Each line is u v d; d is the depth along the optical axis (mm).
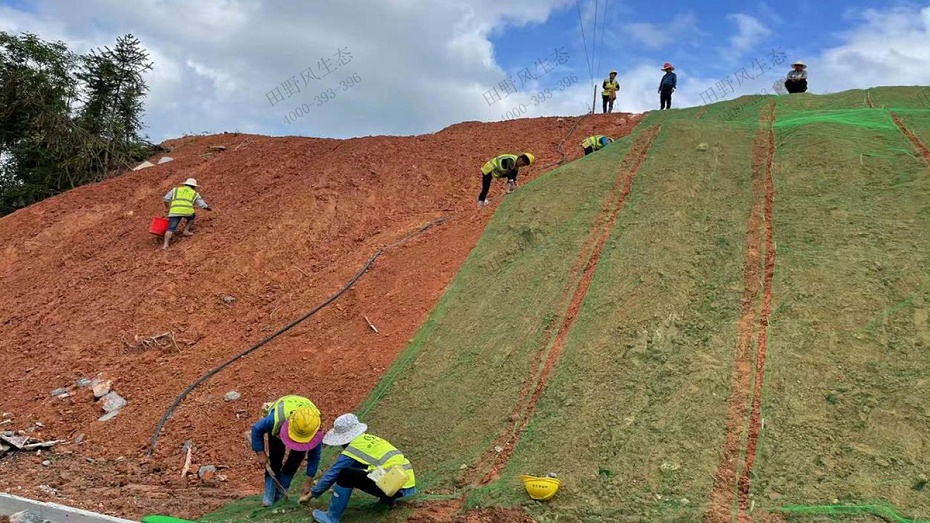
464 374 7090
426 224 10797
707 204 8695
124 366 8844
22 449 7363
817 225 7691
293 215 11375
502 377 6816
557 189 9914
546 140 14125
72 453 7371
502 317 7703
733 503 4957
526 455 5797
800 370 5910
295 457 5723
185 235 11648
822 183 8492
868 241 7164
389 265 9750
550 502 5176
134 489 6379
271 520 5359
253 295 10039
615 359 6461
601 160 10539
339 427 5449
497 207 10320
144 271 10750
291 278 10289
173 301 9984
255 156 14812
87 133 19703
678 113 13742
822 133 9648
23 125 19781
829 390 5676
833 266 6930
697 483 5145
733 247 7723
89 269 11273
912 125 9820
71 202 13797
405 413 6895
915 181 7973
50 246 12469
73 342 9445
